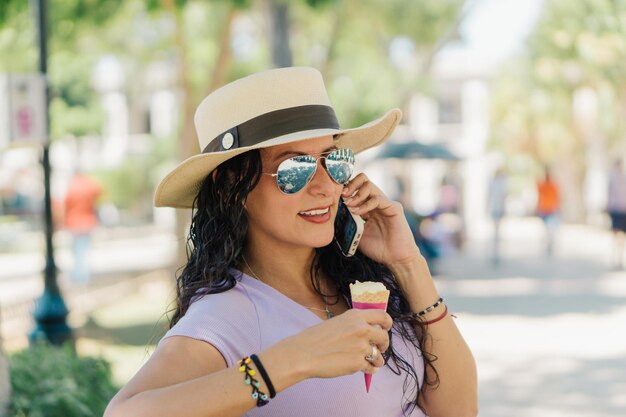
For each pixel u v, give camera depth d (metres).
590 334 9.94
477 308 12.26
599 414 6.64
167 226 34.38
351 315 1.82
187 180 2.24
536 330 10.29
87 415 5.28
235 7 11.80
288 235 2.19
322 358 1.76
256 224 2.26
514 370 8.21
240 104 2.17
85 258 14.09
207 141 2.25
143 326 10.63
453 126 37.78
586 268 17.83
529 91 33.72
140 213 35.88
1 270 19.28
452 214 23.06
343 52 22.06
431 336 2.39
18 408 4.90
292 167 2.14
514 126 34.66
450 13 20.16
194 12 19.39
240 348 2.02
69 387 5.38
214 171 2.23
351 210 2.32
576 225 34.62
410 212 17.91
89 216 14.06
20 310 10.98
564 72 31.28
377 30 21.06
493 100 35.84
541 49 31.69
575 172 34.94
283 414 2.04
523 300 13.02
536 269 17.97
